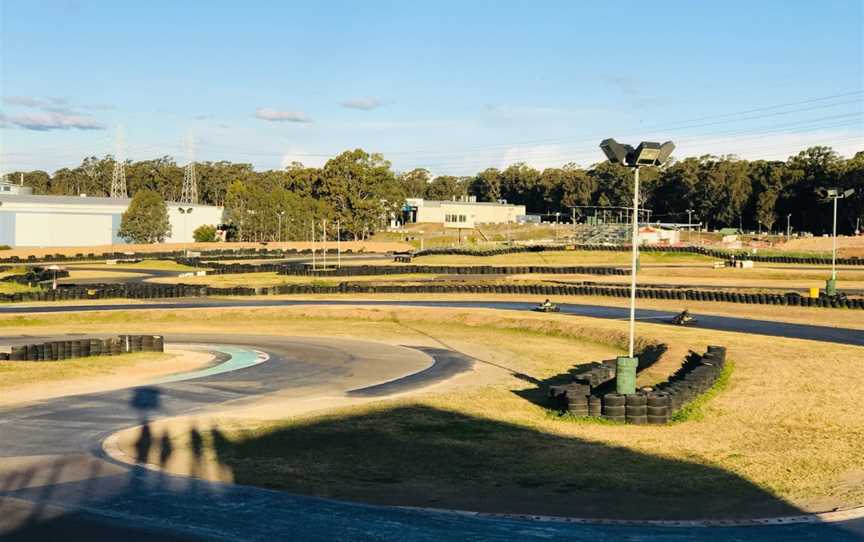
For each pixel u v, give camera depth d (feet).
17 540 33.24
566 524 37.11
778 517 38.73
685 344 106.73
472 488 43.14
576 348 115.14
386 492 42.06
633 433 57.62
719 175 492.13
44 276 230.89
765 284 206.49
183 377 87.45
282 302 178.09
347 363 99.09
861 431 58.13
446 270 249.96
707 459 49.88
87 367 92.53
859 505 40.75
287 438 54.24
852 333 121.39
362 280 231.09
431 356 105.50
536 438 55.42
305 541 33.63
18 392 75.87
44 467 46.09
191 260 290.15
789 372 84.38
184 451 50.29
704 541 34.91
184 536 33.94
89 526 35.17
